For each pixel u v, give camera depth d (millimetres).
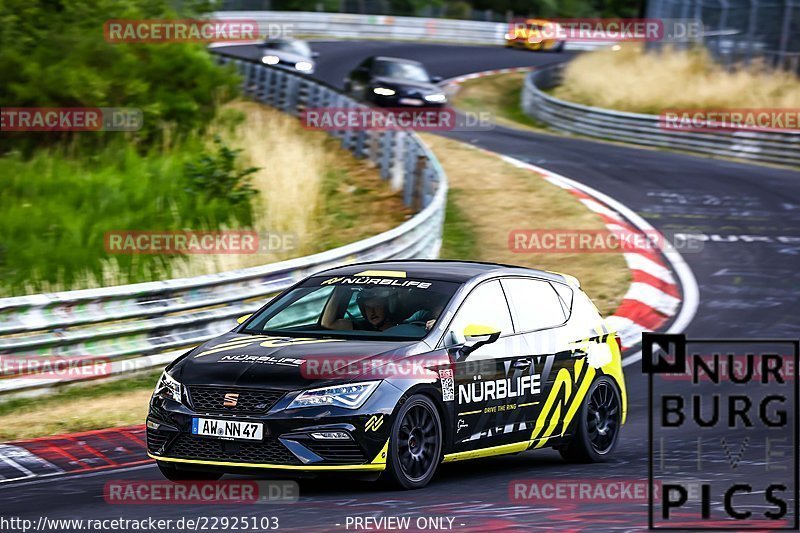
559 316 30469
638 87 136000
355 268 30125
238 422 24312
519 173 86625
